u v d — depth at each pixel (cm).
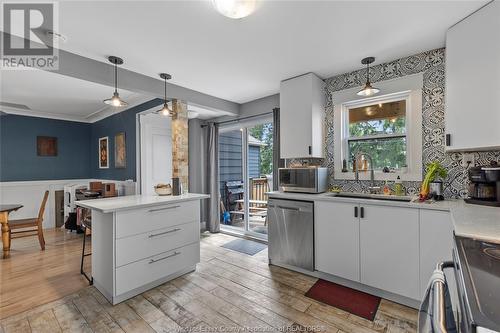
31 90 351
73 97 389
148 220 230
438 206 183
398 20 180
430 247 187
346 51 230
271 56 239
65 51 221
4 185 461
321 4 161
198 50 224
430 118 234
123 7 161
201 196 282
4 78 302
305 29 192
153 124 440
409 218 197
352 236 228
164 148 456
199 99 349
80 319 188
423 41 212
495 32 157
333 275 245
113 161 496
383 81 259
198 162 473
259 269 280
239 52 229
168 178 461
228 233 441
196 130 471
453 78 185
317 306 204
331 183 300
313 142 282
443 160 227
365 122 283
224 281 250
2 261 310
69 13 167
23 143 487
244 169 434
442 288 69
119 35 196
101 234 224
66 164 540
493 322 52
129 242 215
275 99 364
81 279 257
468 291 65
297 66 263
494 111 158
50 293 228
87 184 514
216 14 171
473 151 209
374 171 269
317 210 253
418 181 241
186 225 265
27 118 492
